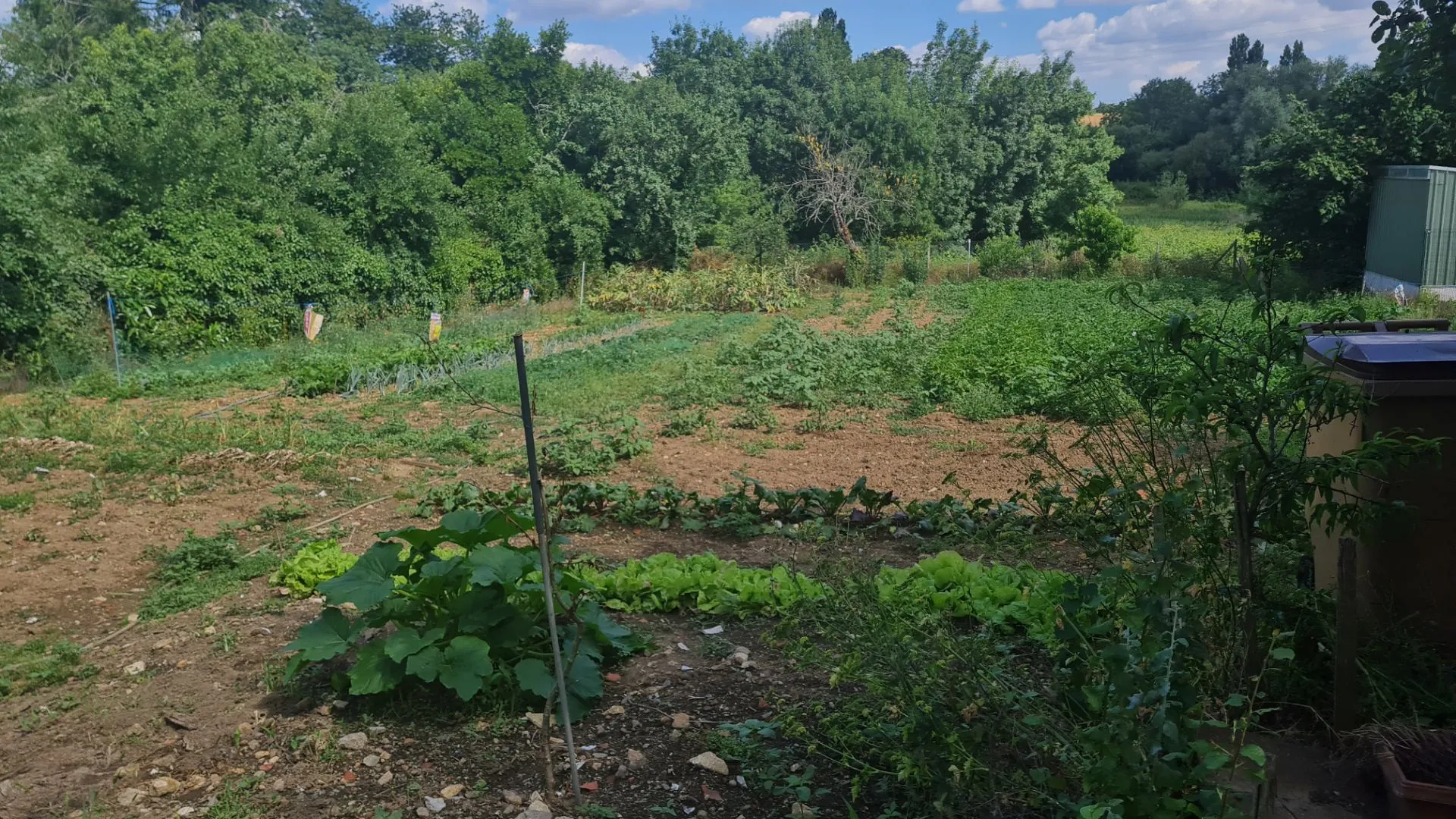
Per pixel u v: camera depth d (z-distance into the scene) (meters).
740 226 37.75
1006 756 3.82
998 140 47.75
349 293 26.25
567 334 23.81
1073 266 35.19
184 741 4.69
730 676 5.20
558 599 4.88
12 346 19.08
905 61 57.94
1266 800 3.35
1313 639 4.29
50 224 19.55
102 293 20.88
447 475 10.83
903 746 3.82
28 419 14.10
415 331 24.72
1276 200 28.70
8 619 6.66
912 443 12.12
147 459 11.25
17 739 4.86
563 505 8.64
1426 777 3.48
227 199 24.86
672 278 31.75
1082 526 5.23
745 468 10.90
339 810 4.04
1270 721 4.18
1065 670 4.08
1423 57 5.96
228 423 13.73
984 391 14.41
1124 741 3.01
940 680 3.84
